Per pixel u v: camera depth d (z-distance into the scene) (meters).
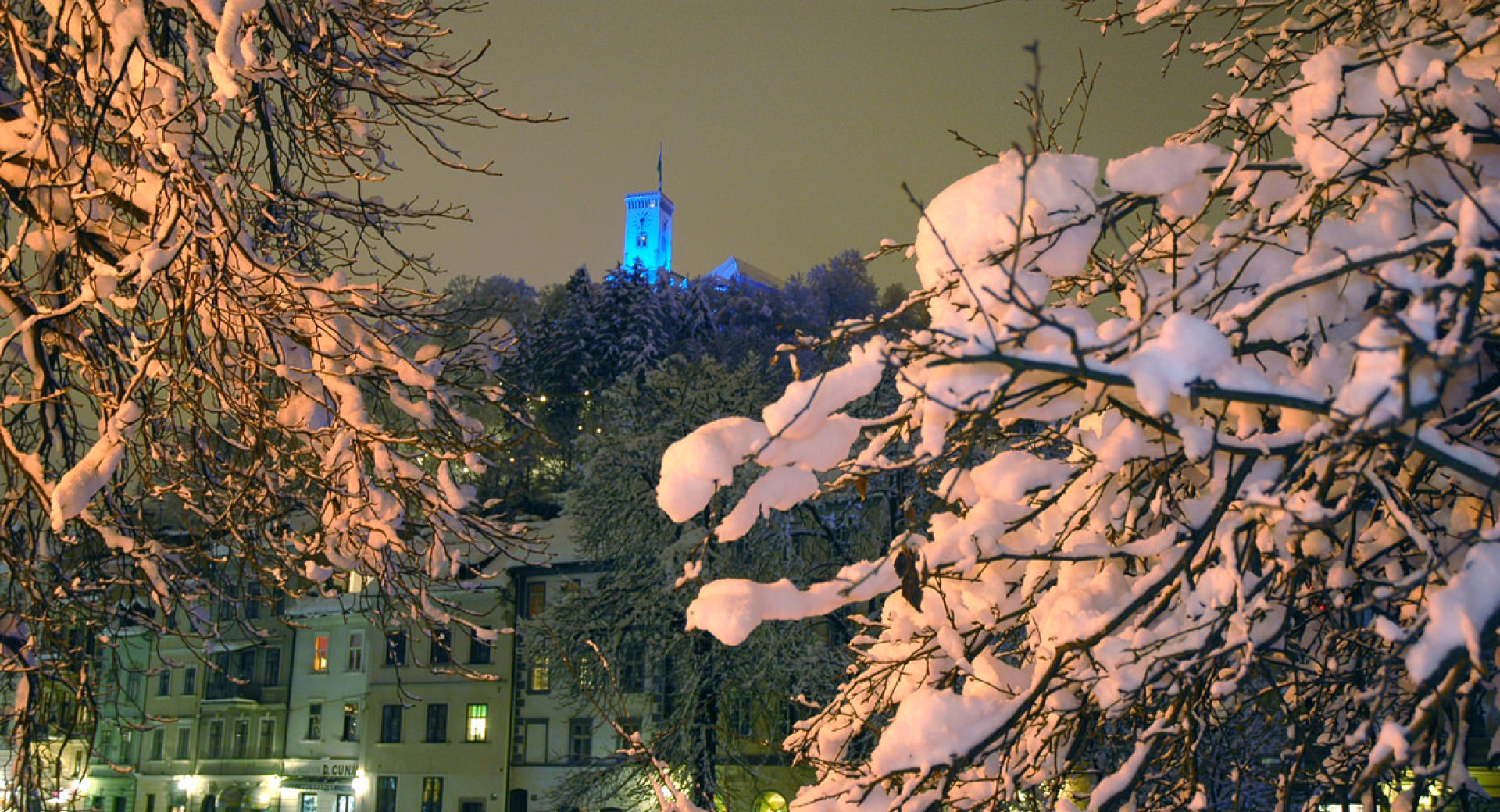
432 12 9.20
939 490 4.38
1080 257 3.89
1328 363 3.83
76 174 7.19
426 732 38.88
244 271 7.58
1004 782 4.39
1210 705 4.77
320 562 9.09
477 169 8.78
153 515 9.52
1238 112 4.75
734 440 3.64
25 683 8.29
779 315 76.12
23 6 8.07
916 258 4.25
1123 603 3.90
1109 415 4.30
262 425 7.79
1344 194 4.23
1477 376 4.27
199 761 43.59
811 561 24.39
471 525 8.74
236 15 6.40
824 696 21.33
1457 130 4.03
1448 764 3.87
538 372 55.53
